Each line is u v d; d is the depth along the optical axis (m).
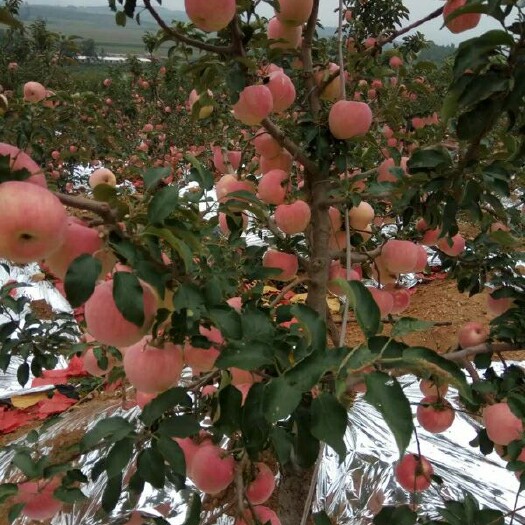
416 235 2.26
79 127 5.15
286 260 2.06
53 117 4.36
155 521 1.71
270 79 1.90
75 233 1.08
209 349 1.34
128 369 1.32
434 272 6.08
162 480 1.32
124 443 1.34
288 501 2.30
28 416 4.01
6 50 7.52
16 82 6.92
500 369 4.08
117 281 1.04
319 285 2.11
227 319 1.19
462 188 1.68
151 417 1.31
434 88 4.62
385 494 2.85
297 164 2.86
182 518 2.74
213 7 1.49
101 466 1.54
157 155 8.57
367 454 3.04
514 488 2.89
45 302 5.39
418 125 3.29
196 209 1.54
